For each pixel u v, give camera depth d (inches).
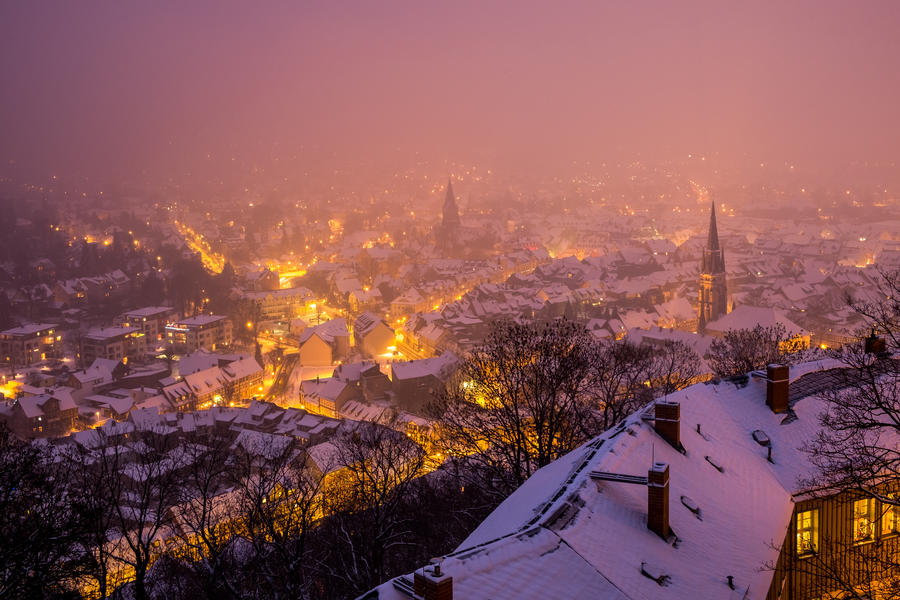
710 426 1406.3
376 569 1571.1
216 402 6141.7
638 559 979.3
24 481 1237.7
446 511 2014.0
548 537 967.6
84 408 5826.8
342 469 2190.0
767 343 2669.8
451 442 2100.1
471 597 827.4
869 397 1206.9
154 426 4160.9
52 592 1219.9
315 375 6993.1
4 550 1151.6
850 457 1176.2
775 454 1371.8
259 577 1561.3
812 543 1259.8
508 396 1953.7
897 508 1293.1
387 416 4232.3
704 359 3668.8
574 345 2048.5
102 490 1566.2
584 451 1259.2
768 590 1026.7
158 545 1753.2
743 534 1117.7
